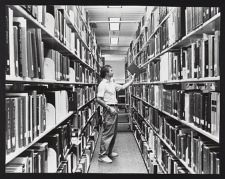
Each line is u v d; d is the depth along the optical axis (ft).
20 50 4.32
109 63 50.06
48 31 6.40
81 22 13.66
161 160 10.30
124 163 14.67
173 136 8.29
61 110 7.89
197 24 5.95
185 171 7.15
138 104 20.02
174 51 9.30
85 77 15.60
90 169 13.58
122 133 23.77
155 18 11.96
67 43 9.34
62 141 7.47
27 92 4.99
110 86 14.57
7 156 3.80
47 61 7.05
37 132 5.23
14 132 4.06
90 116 17.13
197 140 6.07
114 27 27.68
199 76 5.83
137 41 22.12
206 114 5.40
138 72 15.89
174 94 8.00
